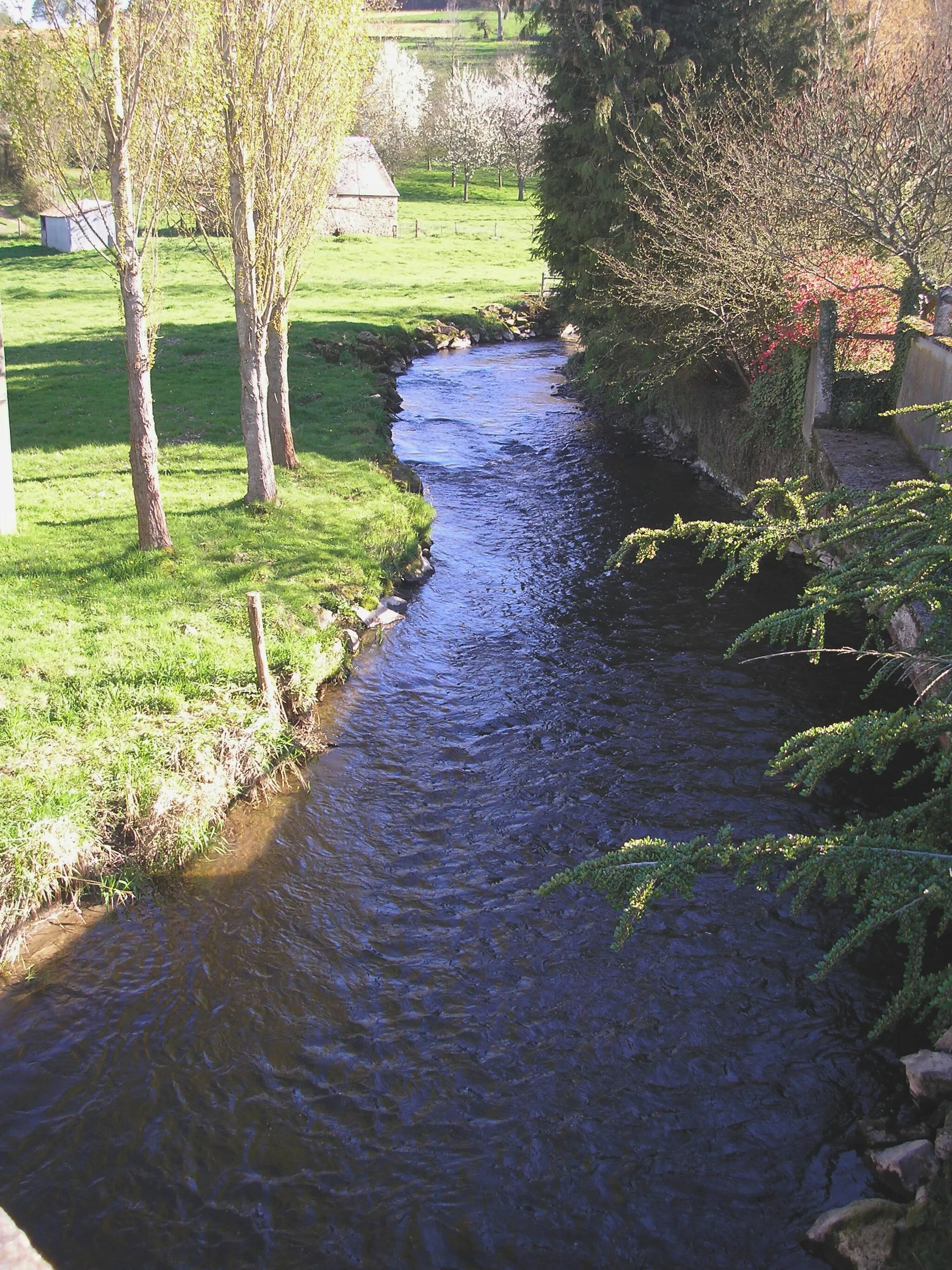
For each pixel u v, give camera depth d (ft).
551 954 27.40
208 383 85.51
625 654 44.37
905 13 109.50
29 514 51.62
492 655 44.39
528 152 263.08
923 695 24.13
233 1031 24.93
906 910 19.35
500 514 62.90
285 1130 22.30
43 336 106.22
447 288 148.87
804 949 27.40
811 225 61.41
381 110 268.62
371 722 39.04
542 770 35.78
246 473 60.54
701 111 70.13
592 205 78.33
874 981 26.30
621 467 73.15
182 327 112.27
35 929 28.04
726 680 41.93
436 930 28.37
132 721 33.83
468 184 286.05
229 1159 21.61
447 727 38.70
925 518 25.68
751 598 50.31
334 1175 21.30
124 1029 24.97
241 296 49.70
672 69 71.36
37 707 33.88
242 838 32.32
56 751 31.83
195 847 31.17
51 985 26.30
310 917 28.86
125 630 39.27
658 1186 20.99
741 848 20.43
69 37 35.63
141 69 36.94
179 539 48.49
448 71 345.72
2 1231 10.46
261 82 43.73
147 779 31.30
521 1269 19.44
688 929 28.17
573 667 43.21
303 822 33.12
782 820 32.63
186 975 26.71
